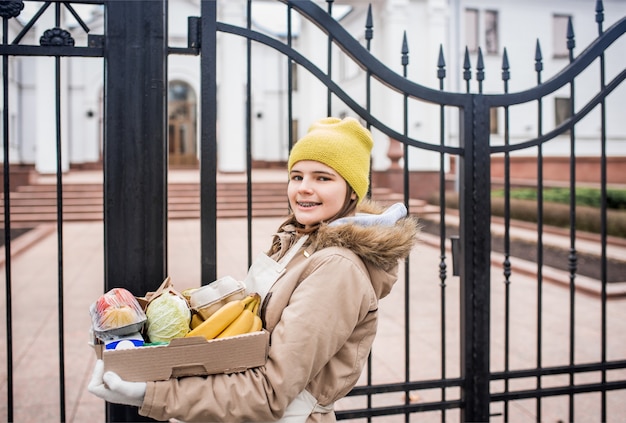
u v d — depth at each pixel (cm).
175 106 2611
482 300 251
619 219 1040
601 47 259
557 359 425
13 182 1575
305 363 139
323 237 154
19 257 901
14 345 451
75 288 673
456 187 1734
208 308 155
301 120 2141
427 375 395
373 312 157
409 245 159
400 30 1716
